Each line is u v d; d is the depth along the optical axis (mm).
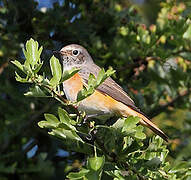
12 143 9391
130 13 10008
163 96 9906
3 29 9531
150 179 7227
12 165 8812
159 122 10180
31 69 6383
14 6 9617
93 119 9953
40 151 9445
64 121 6633
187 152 9297
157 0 11180
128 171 7273
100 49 9930
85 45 10039
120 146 7230
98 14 9906
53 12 9656
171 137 9609
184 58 9578
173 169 7215
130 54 9727
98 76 6527
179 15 9445
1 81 9203
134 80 9945
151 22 11227
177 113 10430
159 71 9703
